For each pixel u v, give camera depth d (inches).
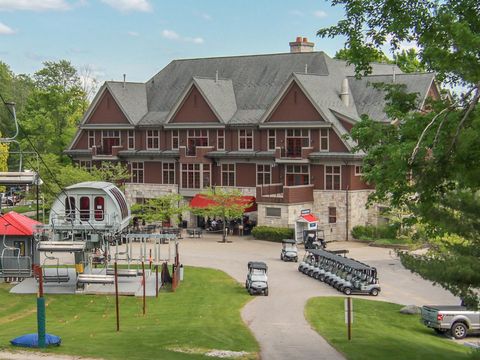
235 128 3021.7
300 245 2632.9
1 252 1904.5
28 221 1985.7
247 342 1137.4
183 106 3152.1
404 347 1120.8
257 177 2962.6
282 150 2849.4
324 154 2741.1
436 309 1355.8
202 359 986.1
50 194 2871.6
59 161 3575.3
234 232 2928.2
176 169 3169.3
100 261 2182.6
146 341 1121.4
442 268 932.0
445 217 970.1
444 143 839.7
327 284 1889.8
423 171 871.7
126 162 3321.9
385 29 1109.7
